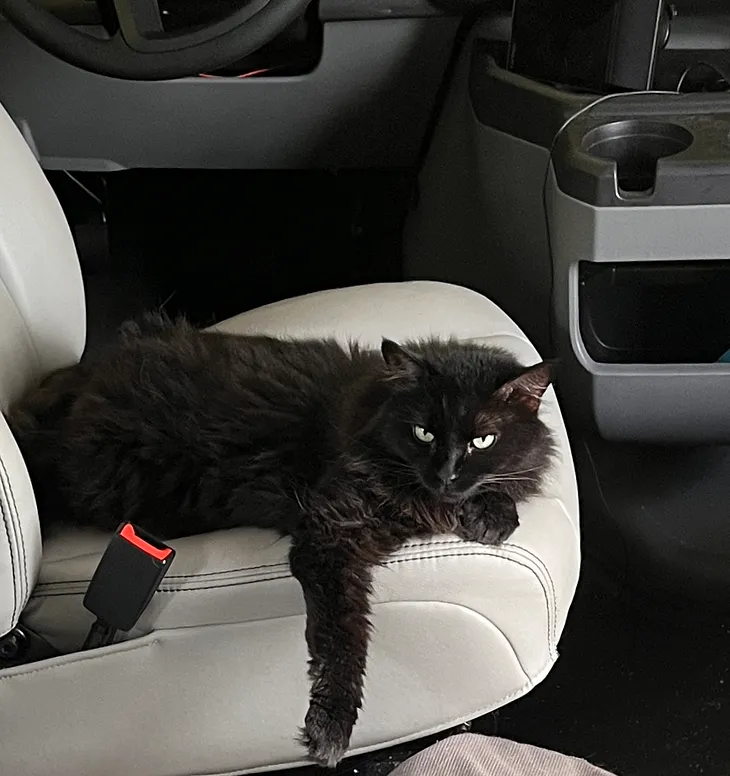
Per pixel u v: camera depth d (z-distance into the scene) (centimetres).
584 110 141
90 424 111
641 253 135
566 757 106
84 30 155
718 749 142
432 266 196
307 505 101
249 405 111
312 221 214
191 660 99
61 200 211
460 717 108
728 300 154
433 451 100
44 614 99
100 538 108
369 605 97
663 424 155
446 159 178
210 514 109
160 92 169
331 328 135
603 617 160
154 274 216
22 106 172
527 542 99
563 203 137
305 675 102
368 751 116
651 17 143
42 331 123
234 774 112
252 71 169
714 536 163
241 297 212
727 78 158
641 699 149
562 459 117
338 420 108
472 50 161
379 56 164
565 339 151
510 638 101
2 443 88
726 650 154
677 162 129
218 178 209
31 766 106
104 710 102
